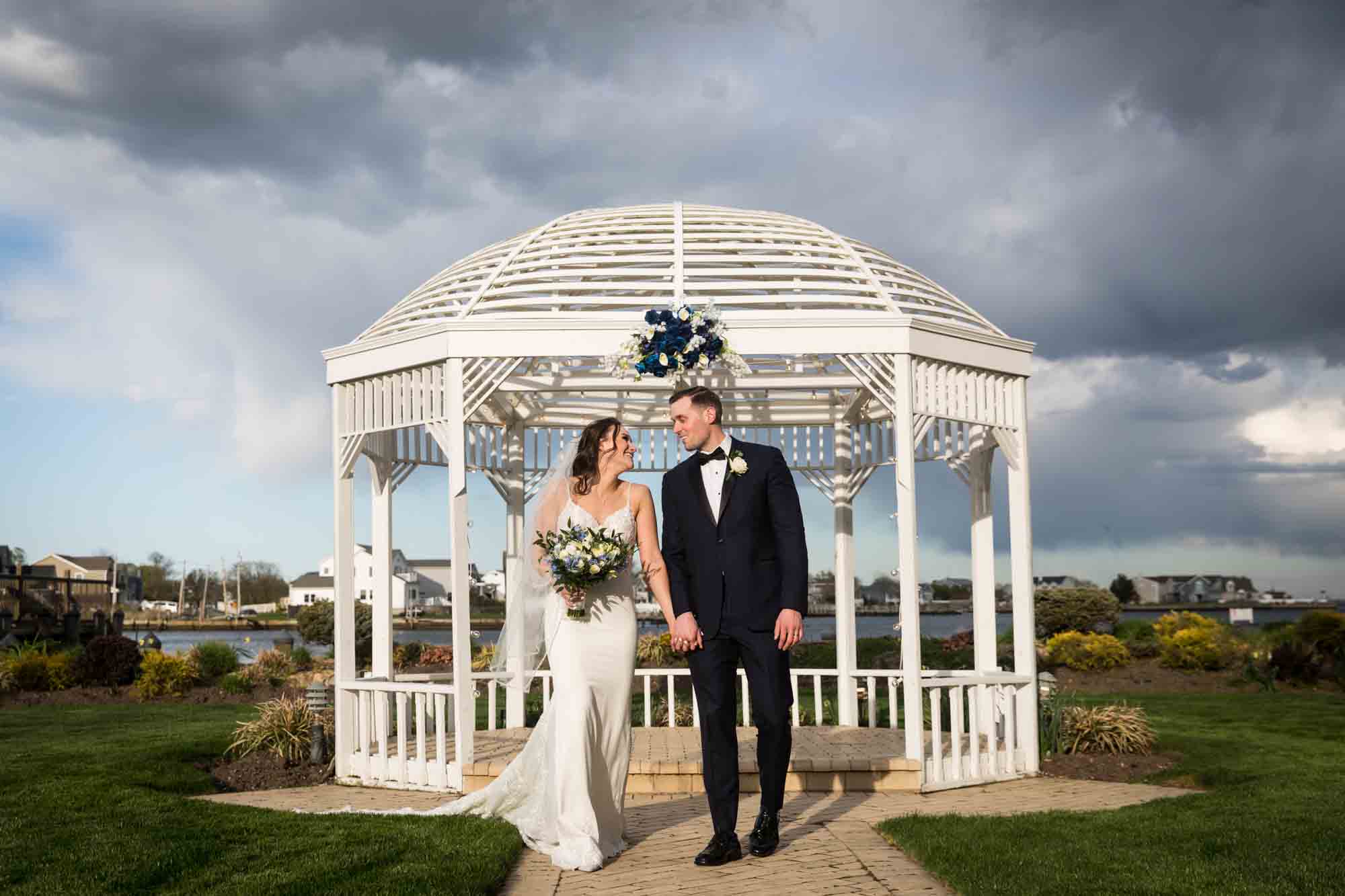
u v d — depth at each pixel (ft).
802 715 35.40
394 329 27.61
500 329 24.06
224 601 311.06
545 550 16.72
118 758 26.27
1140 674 50.21
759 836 16.21
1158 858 15.65
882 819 19.70
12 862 15.90
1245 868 14.97
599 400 34.30
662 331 21.93
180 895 14.17
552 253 27.37
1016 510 26.30
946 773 23.99
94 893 14.32
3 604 70.08
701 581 16.07
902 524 23.79
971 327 25.29
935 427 30.27
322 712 28.43
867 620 205.98
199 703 44.98
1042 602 67.46
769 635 15.96
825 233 28.94
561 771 16.42
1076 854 15.87
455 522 23.86
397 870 15.11
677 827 18.95
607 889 14.67
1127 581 184.55
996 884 14.12
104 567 287.48
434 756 25.85
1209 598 310.65
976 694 26.11
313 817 19.29
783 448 34.17
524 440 33.17
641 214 29.53
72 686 48.91
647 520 17.26
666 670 31.60
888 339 23.95
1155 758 26.91
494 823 18.33
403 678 29.81
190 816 19.08
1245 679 46.70
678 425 16.47
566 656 16.74
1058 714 27.68
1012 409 26.58
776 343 24.20
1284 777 23.27
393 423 25.52
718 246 27.02
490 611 128.36
